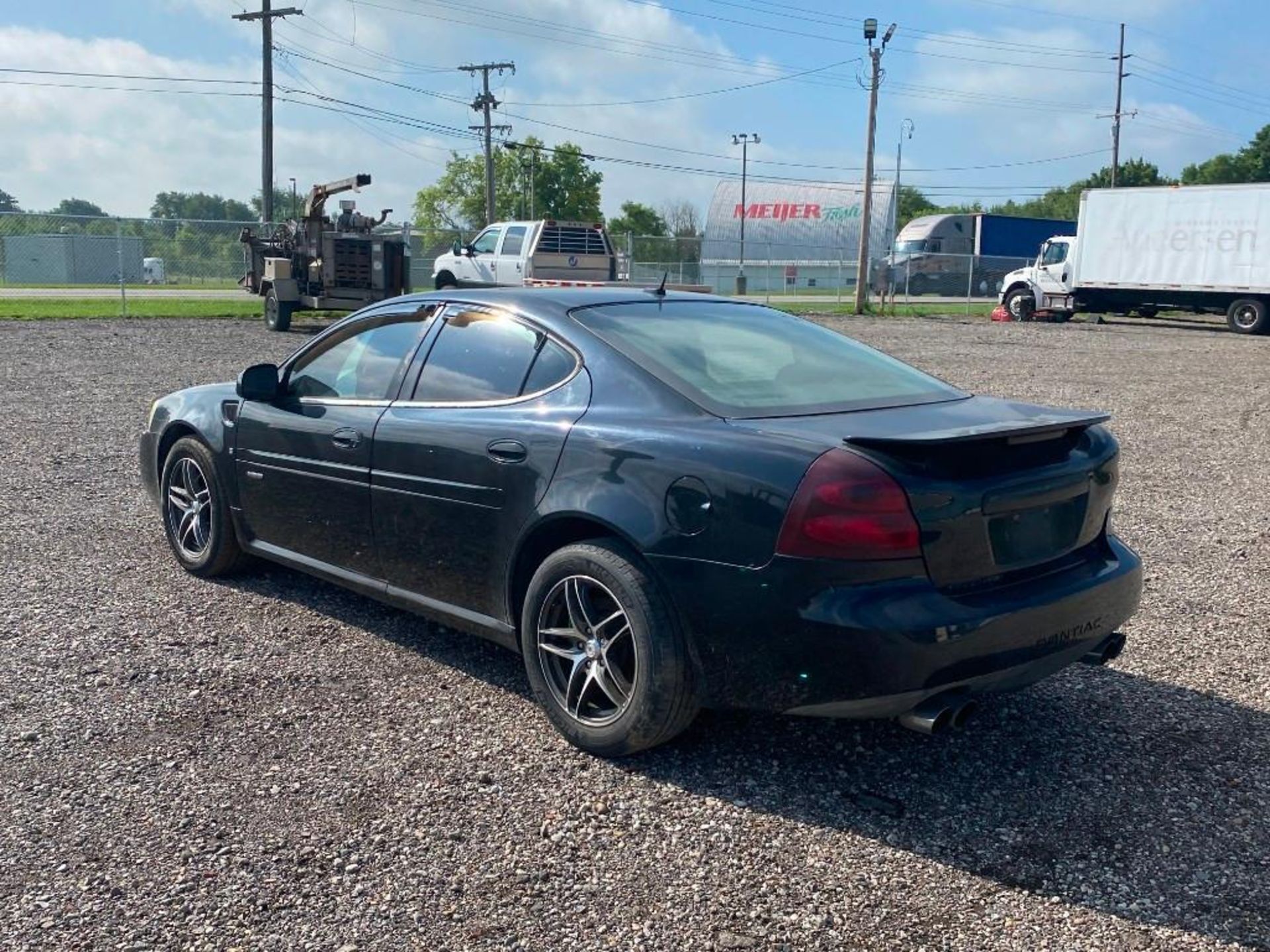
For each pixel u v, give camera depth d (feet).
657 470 12.10
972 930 9.66
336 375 16.71
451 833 11.05
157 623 16.80
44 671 14.84
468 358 14.92
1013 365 62.34
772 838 11.09
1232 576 20.58
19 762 12.29
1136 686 15.15
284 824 11.14
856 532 10.89
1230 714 14.25
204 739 12.98
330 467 15.92
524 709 14.02
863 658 10.85
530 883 10.25
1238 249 98.27
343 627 16.79
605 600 12.87
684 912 9.84
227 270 103.81
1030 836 11.21
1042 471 12.07
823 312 116.16
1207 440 36.96
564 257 82.69
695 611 11.73
